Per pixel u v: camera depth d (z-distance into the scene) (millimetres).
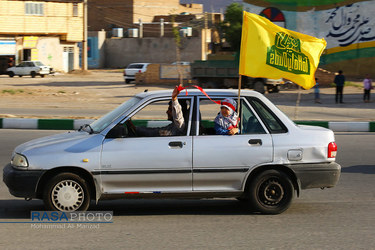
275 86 130250
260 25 28125
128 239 22641
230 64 129500
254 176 26672
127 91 136125
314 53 28141
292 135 26828
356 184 35281
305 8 170000
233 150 26203
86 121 61469
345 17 169875
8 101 107812
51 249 21203
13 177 25312
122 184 25734
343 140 56094
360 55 170000
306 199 30969
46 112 85125
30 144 26641
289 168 26641
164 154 25781
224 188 26422
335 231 24062
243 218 26438
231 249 21250
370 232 23938
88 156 25438
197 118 26641
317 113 87250
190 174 25984
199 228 24516
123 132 25844
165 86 151500
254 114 26969
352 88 143875
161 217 26672
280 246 21703
